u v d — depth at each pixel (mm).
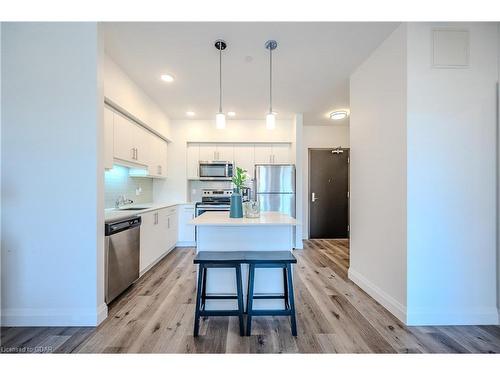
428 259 2035
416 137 2021
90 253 1986
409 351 1702
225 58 2633
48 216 1970
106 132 2678
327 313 2219
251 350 1705
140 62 2711
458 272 2041
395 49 2170
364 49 2467
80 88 1965
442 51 2029
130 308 2301
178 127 4918
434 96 2025
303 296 2574
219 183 5191
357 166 2869
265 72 2949
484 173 2045
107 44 2371
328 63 2742
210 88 3414
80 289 1990
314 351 1697
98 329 1941
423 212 2031
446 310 2037
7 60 1945
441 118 2029
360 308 2314
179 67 2820
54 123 1959
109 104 2740
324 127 5469
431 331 1937
